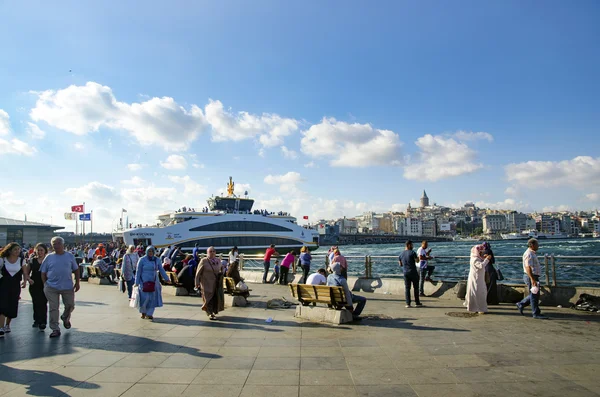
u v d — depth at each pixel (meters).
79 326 9.77
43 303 9.62
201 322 10.15
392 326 9.24
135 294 10.85
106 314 11.59
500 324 9.27
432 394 5.11
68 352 7.28
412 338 8.06
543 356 6.69
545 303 11.71
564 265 11.85
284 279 20.11
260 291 17.11
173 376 5.89
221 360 6.68
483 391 5.18
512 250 89.94
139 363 6.55
